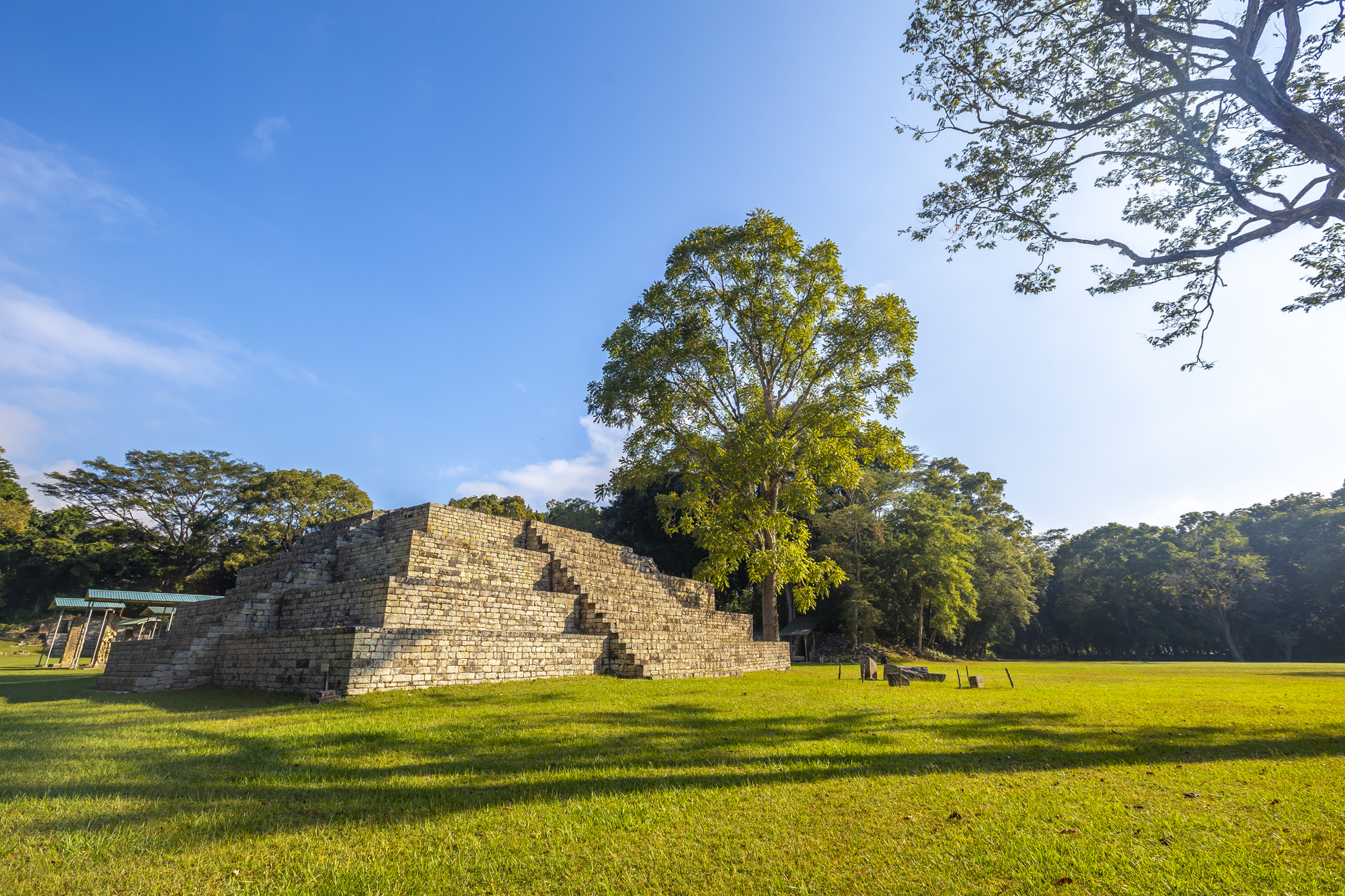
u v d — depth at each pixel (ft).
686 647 75.25
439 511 76.79
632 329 94.84
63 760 26.86
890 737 32.60
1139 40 45.32
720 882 14.64
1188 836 17.30
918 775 24.36
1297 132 39.42
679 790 22.00
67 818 18.95
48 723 38.14
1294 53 41.01
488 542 81.82
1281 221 44.19
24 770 25.16
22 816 19.01
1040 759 27.43
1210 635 225.76
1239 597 213.66
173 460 233.55
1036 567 234.17
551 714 39.83
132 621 116.78
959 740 31.83
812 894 14.01
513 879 14.89
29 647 159.12
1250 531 234.58
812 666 110.22
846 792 21.77
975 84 50.06
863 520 161.99
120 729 35.27
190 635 61.26
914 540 163.02
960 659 162.81
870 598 155.33
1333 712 41.93
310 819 19.11
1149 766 26.03
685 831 17.92
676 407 95.14
